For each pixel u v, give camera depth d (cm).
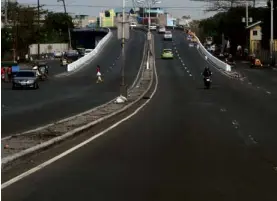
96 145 1422
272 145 1419
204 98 3362
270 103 2952
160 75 5797
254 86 4391
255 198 806
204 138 1567
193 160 1172
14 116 2306
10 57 8275
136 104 2997
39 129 1711
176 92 3925
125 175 994
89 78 5644
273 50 7338
